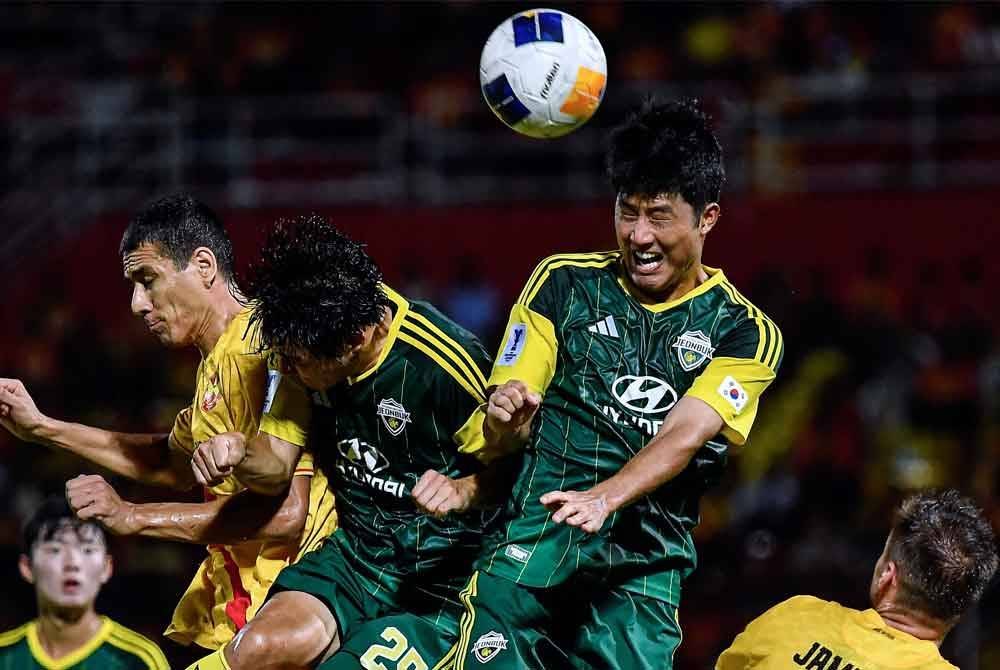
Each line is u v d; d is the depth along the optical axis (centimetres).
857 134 5019
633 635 1512
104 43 5616
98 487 1548
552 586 1508
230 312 1670
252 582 1683
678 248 1469
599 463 1498
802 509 3991
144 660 1727
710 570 3834
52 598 1698
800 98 5069
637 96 5066
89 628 1725
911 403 4275
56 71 5488
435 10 5562
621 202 1471
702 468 1527
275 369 1569
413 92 5259
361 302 1468
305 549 1625
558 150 5044
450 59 5403
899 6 5406
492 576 1513
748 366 1477
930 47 5303
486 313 4638
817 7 5403
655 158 1442
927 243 4781
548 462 1509
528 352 1503
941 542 1415
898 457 4144
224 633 1695
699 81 5169
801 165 5000
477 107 5181
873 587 1477
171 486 1784
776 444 4166
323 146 5131
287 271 1461
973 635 3412
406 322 1541
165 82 5347
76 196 5028
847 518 3997
